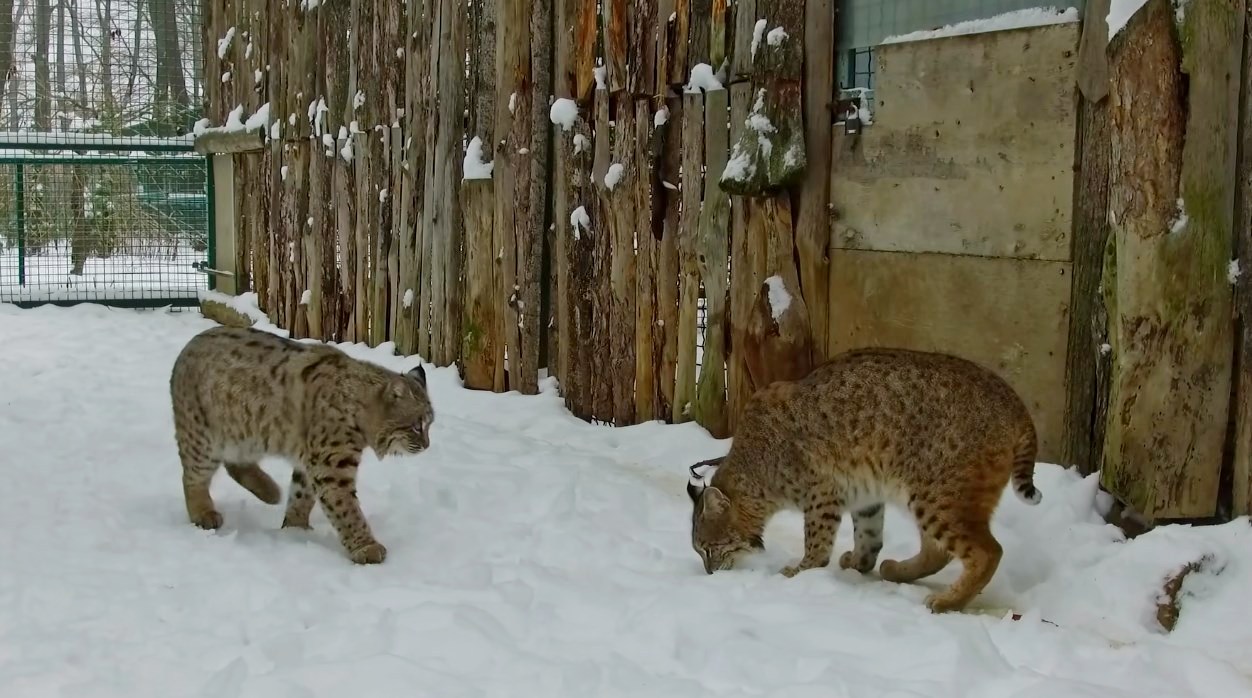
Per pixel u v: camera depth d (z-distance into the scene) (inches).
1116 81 209.5
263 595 203.8
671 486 279.0
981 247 249.1
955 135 252.4
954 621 185.3
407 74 438.9
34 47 740.0
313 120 514.6
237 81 612.7
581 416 352.8
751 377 292.7
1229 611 188.2
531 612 194.9
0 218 642.8
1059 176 233.8
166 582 211.8
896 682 163.9
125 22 759.1
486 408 365.7
